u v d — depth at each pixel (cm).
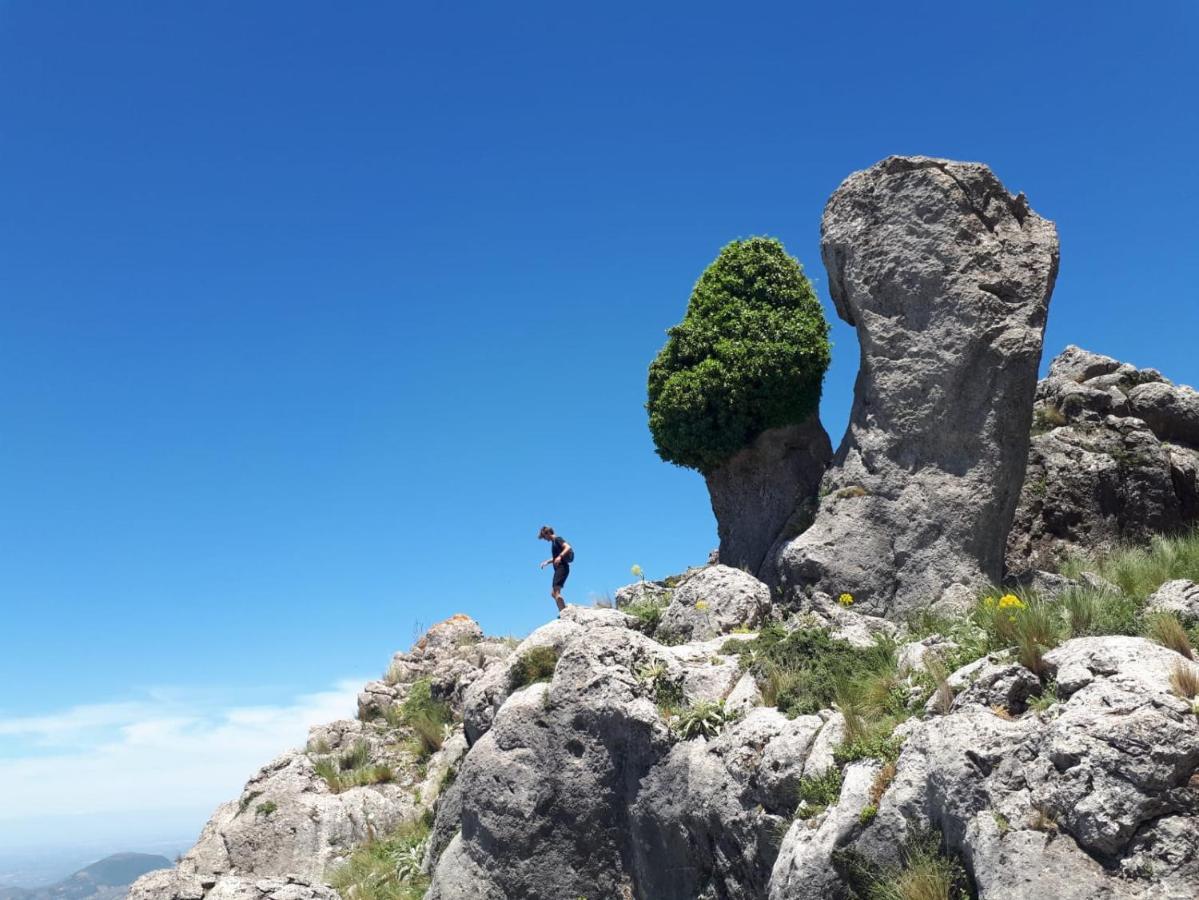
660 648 1585
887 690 1252
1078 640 1097
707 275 2119
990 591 1703
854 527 1802
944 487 1767
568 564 2242
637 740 1462
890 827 1041
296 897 1677
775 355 1961
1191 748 890
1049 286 1828
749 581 1773
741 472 2061
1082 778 912
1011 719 1051
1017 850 913
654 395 2120
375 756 2477
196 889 1700
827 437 2053
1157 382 2350
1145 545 2069
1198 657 1078
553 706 1559
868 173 1905
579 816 1495
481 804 1567
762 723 1329
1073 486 2102
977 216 1834
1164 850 866
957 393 1778
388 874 1877
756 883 1255
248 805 2195
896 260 1845
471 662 2802
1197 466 2194
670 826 1390
